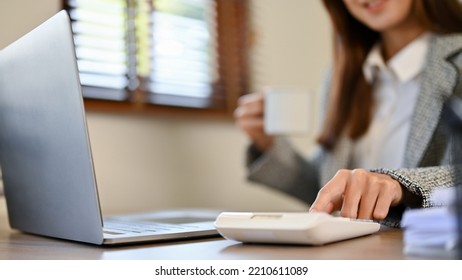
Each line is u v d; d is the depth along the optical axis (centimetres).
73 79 63
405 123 152
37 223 82
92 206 66
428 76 130
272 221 62
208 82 193
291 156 173
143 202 172
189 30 188
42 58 68
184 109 182
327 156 165
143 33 173
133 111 167
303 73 232
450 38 133
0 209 127
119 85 167
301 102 162
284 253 58
